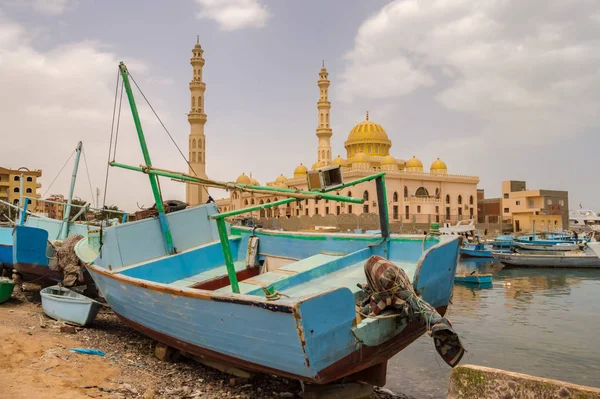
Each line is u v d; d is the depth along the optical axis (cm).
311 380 695
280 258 1284
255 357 747
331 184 957
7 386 704
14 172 7256
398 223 6850
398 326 742
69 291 1323
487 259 4441
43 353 885
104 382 803
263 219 6819
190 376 909
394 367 1143
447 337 668
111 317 1361
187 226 1345
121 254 1216
